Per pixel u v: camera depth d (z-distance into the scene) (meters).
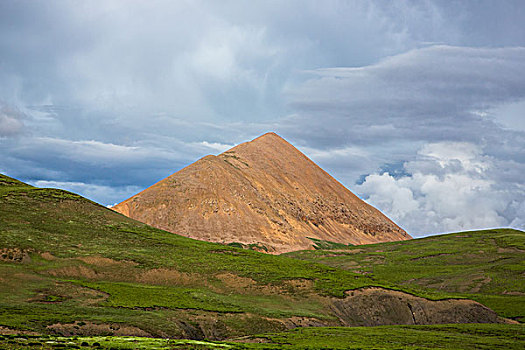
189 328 69.44
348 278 105.25
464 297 107.81
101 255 95.00
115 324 63.12
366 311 91.81
